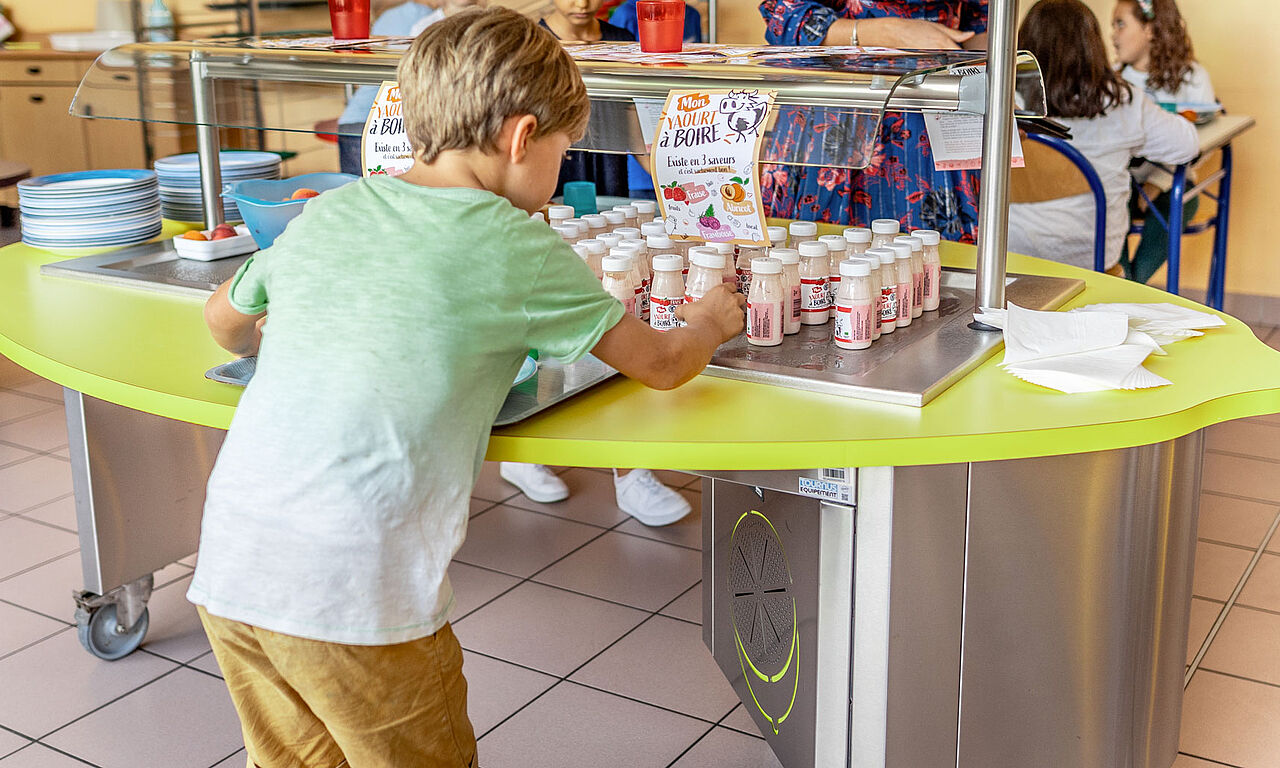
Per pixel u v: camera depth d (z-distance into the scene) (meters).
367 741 1.29
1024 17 4.18
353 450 1.17
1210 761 1.91
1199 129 3.75
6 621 2.39
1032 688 1.48
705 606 2.03
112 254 2.23
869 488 1.36
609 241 1.74
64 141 5.66
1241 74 4.22
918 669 1.43
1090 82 3.44
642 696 2.12
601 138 1.66
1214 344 1.61
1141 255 3.98
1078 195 3.61
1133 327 1.64
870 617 1.41
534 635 2.34
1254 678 2.15
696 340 1.40
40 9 5.92
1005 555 1.40
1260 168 4.29
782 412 1.37
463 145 1.23
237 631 1.27
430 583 1.22
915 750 1.47
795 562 1.56
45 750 1.98
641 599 2.48
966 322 1.68
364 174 1.70
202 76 2.08
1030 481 1.38
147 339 1.69
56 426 3.52
